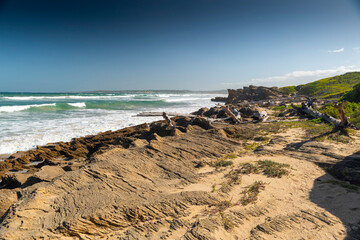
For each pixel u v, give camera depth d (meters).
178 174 6.98
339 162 7.14
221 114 23.02
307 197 5.36
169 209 4.93
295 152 8.75
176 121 20.53
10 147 14.80
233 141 10.66
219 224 4.34
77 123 23.50
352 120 13.66
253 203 5.17
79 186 5.73
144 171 6.98
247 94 62.09
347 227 4.11
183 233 4.20
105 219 4.46
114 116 29.22
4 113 29.80
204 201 5.25
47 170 7.21
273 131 13.26
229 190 5.84
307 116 19.42
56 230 4.14
